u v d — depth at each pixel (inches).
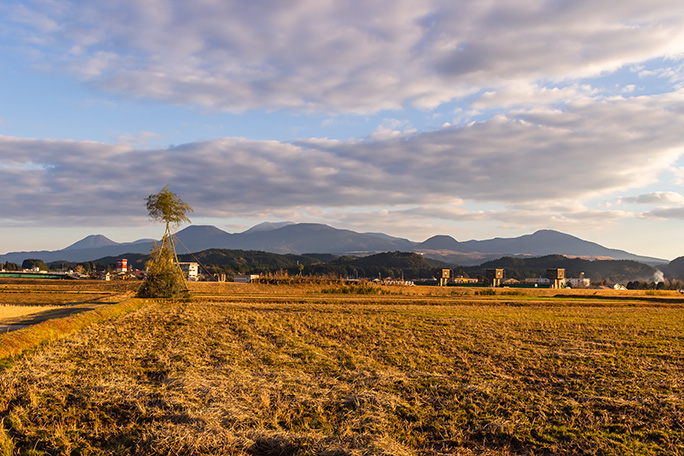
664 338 1176.2
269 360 749.9
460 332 1204.5
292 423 453.4
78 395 510.0
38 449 374.0
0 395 501.0
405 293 3651.6
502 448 410.0
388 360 793.6
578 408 513.3
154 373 641.6
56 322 981.2
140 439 392.8
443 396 556.4
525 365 776.3
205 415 445.1
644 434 441.7
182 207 2277.3
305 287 3831.2
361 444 393.1
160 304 1952.5
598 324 1496.1
